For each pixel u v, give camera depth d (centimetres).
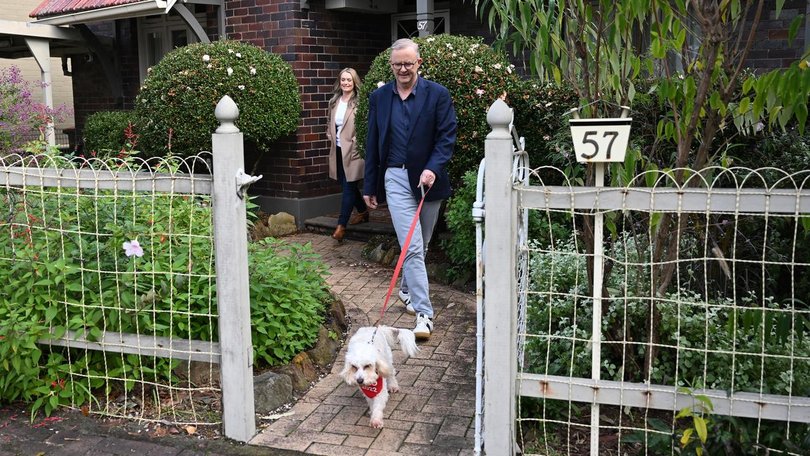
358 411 376
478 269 307
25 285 379
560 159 603
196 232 426
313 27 834
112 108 1127
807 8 609
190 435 354
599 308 292
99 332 366
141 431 360
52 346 398
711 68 304
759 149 511
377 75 661
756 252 471
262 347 409
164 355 359
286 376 396
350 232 778
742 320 301
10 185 388
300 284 450
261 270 431
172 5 825
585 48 339
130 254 356
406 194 467
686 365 336
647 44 459
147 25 1046
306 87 831
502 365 297
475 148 625
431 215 484
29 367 372
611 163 336
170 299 368
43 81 1029
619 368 359
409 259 471
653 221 323
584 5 331
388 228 758
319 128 851
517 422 335
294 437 349
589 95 344
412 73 447
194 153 766
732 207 269
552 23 354
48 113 906
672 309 360
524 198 291
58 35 1015
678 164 331
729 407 283
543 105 633
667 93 317
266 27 834
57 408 386
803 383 316
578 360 360
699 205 272
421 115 451
